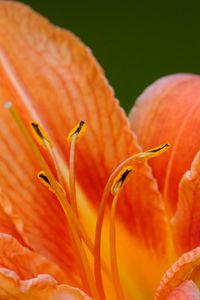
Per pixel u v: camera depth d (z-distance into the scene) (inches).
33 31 12.0
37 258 10.7
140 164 11.4
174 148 11.8
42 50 11.9
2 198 10.8
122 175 10.9
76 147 11.8
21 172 11.4
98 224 10.7
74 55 11.8
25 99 11.8
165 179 11.8
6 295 10.0
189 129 11.7
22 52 11.9
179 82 12.2
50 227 11.3
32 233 11.2
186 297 10.3
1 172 11.4
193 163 10.7
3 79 11.8
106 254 11.5
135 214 11.5
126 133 11.6
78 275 11.1
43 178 10.9
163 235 11.4
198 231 11.1
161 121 12.0
